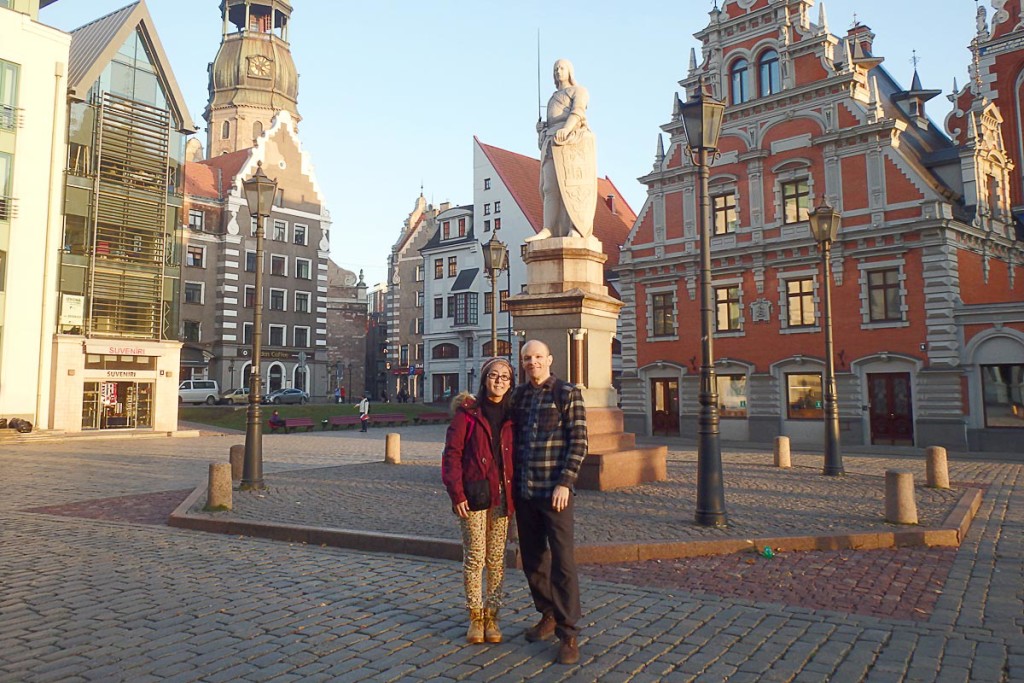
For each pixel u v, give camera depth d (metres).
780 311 32.81
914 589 7.53
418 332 65.50
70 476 18.56
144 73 39.47
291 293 62.53
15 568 8.45
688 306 35.91
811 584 7.69
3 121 33.50
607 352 14.97
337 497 13.51
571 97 15.04
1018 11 38.22
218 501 11.92
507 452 5.94
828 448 17.77
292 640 5.98
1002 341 27.27
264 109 72.94
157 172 39.41
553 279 14.45
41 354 34.28
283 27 76.06
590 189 14.89
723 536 9.48
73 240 36.28
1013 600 7.13
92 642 5.95
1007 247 32.72
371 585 7.71
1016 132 37.91
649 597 7.18
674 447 28.86
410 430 42.47
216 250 58.84
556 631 5.57
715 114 11.30
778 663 5.47
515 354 54.62
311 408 48.78
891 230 29.45
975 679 5.18
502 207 56.81
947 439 28.03
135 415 37.78
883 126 29.94
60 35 35.47
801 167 32.50
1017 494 15.11
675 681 5.14
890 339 29.67
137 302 38.16
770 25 34.00
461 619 6.53
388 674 5.27
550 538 5.67
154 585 7.70
